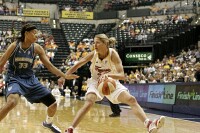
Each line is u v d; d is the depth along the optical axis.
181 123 7.37
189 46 21.25
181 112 10.02
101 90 4.34
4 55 4.23
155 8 26.19
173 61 18.42
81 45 23.55
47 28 26.91
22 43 4.29
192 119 8.36
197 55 18.16
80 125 6.59
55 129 4.82
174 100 10.44
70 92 18.69
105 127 6.42
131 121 7.55
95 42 4.45
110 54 4.50
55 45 24.17
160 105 11.09
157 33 22.09
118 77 4.42
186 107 9.80
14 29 24.47
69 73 4.51
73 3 30.05
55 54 23.97
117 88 4.39
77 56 21.75
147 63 20.38
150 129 4.15
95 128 6.23
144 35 22.39
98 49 4.43
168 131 6.04
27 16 28.03
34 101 4.39
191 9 24.48
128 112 9.98
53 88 18.84
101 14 28.39
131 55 20.70
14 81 4.23
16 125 6.32
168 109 10.62
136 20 26.72
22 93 4.19
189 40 21.56
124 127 6.48
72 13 28.67
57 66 23.27
